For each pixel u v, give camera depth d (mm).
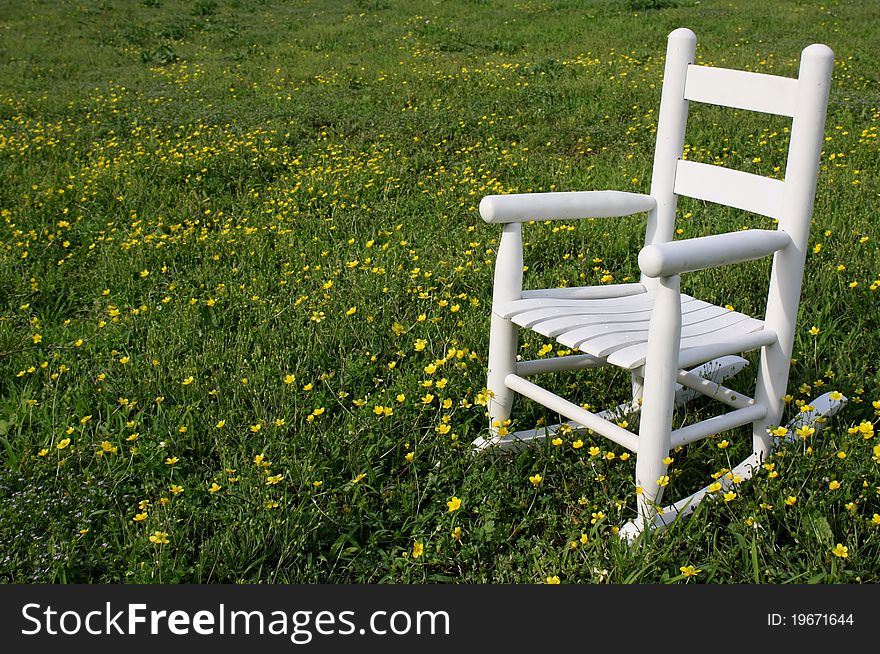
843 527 2111
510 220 2502
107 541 2252
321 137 6715
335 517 2297
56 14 15156
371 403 2783
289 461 2434
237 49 12180
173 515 2273
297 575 2123
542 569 2127
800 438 2418
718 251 2080
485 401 2605
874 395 2746
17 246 4445
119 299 3844
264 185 5707
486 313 3463
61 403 2896
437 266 3896
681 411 2855
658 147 2742
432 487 2424
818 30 11398
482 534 2232
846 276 3566
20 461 2541
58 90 9273
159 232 4691
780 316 2424
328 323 3359
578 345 2268
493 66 9633
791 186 2357
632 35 11578
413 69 9617
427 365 3020
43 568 2113
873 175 5117
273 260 4215
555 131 6535
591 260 3947
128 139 6945
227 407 2797
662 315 2086
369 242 4121
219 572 2113
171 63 11242
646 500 2217
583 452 2504
